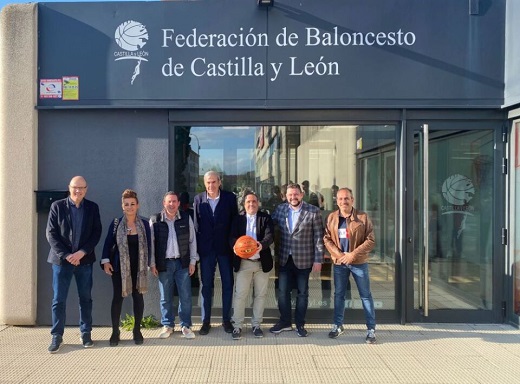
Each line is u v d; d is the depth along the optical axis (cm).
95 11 624
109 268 554
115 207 632
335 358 524
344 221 582
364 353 539
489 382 466
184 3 627
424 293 627
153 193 635
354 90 626
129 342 572
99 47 624
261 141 644
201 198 602
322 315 649
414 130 637
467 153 643
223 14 625
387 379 472
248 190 645
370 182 646
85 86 624
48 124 631
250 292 654
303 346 560
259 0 616
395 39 625
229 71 627
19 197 617
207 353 538
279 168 646
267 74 627
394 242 645
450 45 625
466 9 624
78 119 632
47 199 617
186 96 627
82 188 543
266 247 575
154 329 619
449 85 625
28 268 618
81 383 462
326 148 646
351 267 580
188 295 591
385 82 625
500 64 625
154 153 634
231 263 603
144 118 635
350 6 625
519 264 626
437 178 643
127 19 625
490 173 643
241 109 633
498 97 625
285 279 598
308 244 586
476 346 559
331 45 625
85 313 558
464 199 646
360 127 644
